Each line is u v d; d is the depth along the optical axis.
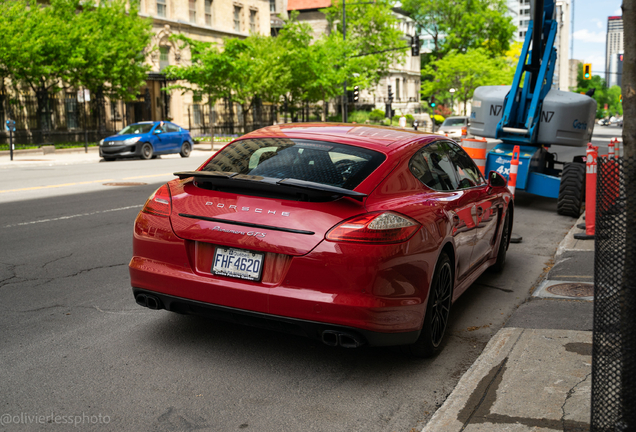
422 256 3.74
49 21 26.41
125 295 5.41
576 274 6.21
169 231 3.91
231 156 4.39
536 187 10.91
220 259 3.78
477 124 11.95
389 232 3.54
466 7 76.88
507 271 6.70
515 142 11.55
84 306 5.08
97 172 17.39
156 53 39.38
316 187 3.56
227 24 45.50
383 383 3.75
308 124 4.93
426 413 3.37
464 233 4.58
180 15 41.16
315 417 3.29
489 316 5.16
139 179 15.34
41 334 4.42
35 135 27.27
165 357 4.05
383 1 61.66
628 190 2.47
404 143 4.41
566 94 11.20
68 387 3.58
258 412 3.33
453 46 78.75
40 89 29.31
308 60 40.81
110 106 35.75
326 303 3.49
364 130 4.66
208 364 3.95
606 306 2.56
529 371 3.71
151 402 3.41
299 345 4.33
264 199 3.75
